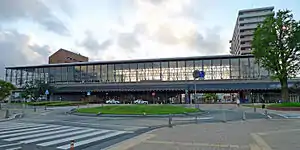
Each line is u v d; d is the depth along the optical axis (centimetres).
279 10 3503
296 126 1571
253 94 6744
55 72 8131
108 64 7769
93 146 971
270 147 889
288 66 3475
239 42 10488
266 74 6681
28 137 1178
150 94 7319
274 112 2947
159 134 1227
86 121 2023
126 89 7031
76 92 7562
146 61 7419
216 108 3959
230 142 993
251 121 1952
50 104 5125
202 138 1096
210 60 7138
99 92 7475
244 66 6894
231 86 6419
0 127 1612
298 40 3359
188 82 6706
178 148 882
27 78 8356
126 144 975
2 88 4484
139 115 2428
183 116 2422
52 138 1150
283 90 3612
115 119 2186
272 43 3531
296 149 854
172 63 7344
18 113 3108
